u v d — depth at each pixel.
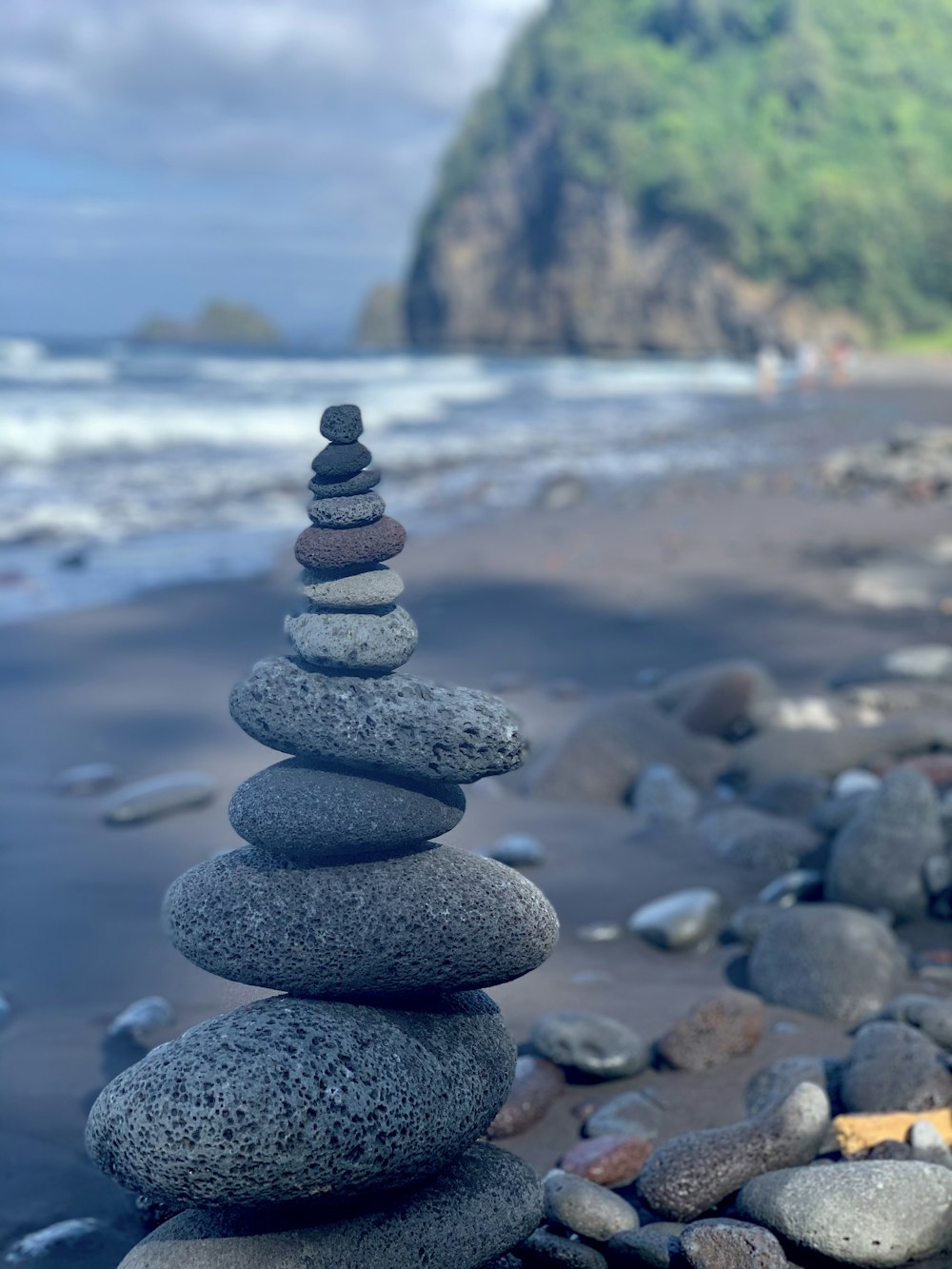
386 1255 0.62
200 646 2.38
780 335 28.66
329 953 0.64
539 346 33.09
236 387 10.38
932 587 2.73
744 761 1.66
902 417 7.82
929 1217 0.70
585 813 1.58
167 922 0.68
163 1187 0.58
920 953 1.15
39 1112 0.90
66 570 3.07
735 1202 0.75
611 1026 0.97
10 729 1.88
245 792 0.68
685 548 3.24
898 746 1.65
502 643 2.37
